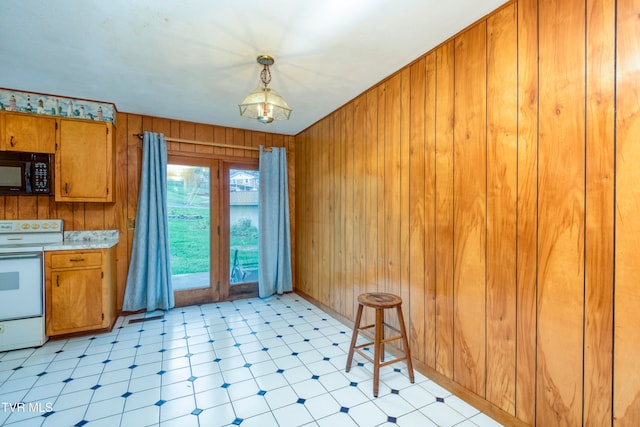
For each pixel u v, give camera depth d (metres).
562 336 1.49
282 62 2.37
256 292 4.41
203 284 4.05
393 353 2.59
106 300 3.02
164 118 3.76
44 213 3.18
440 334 2.15
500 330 1.76
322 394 2.04
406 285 2.46
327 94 3.04
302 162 4.41
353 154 3.15
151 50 2.20
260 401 1.96
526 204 1.64
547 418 1.54
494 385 1.79
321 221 3.84
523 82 1.65
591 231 1.39
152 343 2.82
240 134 4.26
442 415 1.83
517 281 1.68
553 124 1.52
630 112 1.27
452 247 2.06
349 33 1.99
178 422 1.76
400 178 2.52
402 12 1.78
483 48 1.85
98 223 3.40
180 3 1.70
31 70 2.50
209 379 2.22
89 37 2.03
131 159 3.59
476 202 1.90
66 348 2.70
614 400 1.31
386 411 1.87
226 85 2.80
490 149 1.82
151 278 3.58
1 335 2.59
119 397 1.99
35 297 2.71
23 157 2.91
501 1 1.70
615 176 1.31
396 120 2.56
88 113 3.18
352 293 3.19
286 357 2.57
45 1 1.67
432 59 2.20
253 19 1.84
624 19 1.29
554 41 1.52
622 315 1.29
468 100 1.95
